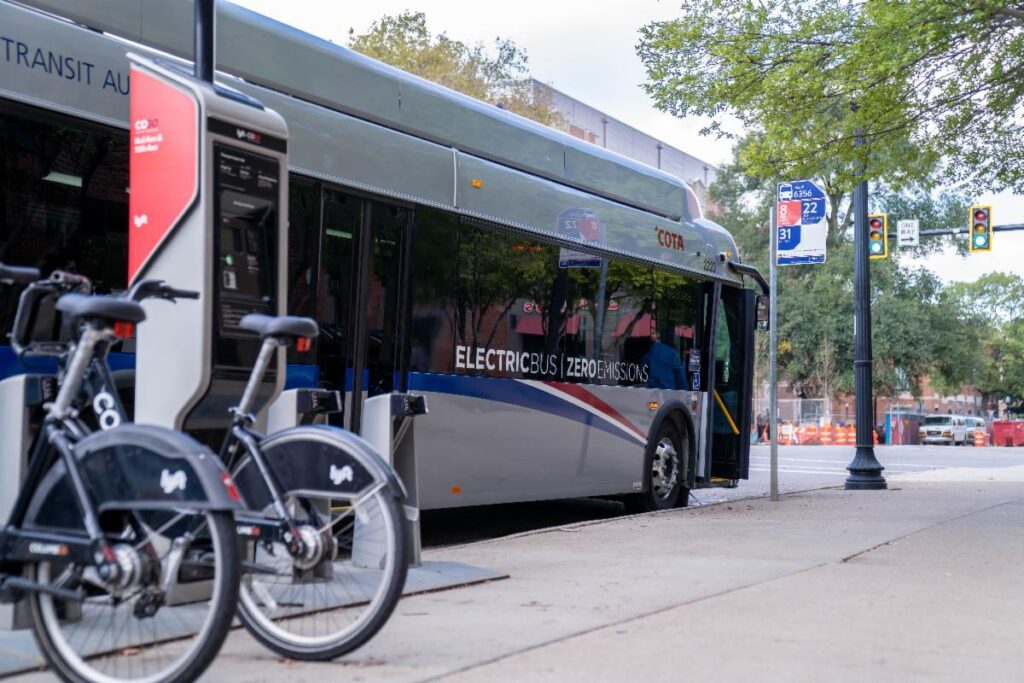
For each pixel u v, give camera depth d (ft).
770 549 31.50
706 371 50.78
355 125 32.09
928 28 41.22
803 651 18.20
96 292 24.59
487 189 36.94
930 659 17.89
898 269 192.95
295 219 29.89
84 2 25.40
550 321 39.93
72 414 15.79
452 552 30.60
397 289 33.32
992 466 92.58
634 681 15.94
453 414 34.96
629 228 45.11
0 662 15.93
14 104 23.11
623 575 26.30
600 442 42.73
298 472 17.39
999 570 27.94
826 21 44.11
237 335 19.84
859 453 59.06
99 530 15.02
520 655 17.48
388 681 15.69
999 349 362.94
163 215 19.72
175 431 15.23
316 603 17.04
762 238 193.26
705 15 46.34
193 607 14.71
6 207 22.81
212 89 19.98
